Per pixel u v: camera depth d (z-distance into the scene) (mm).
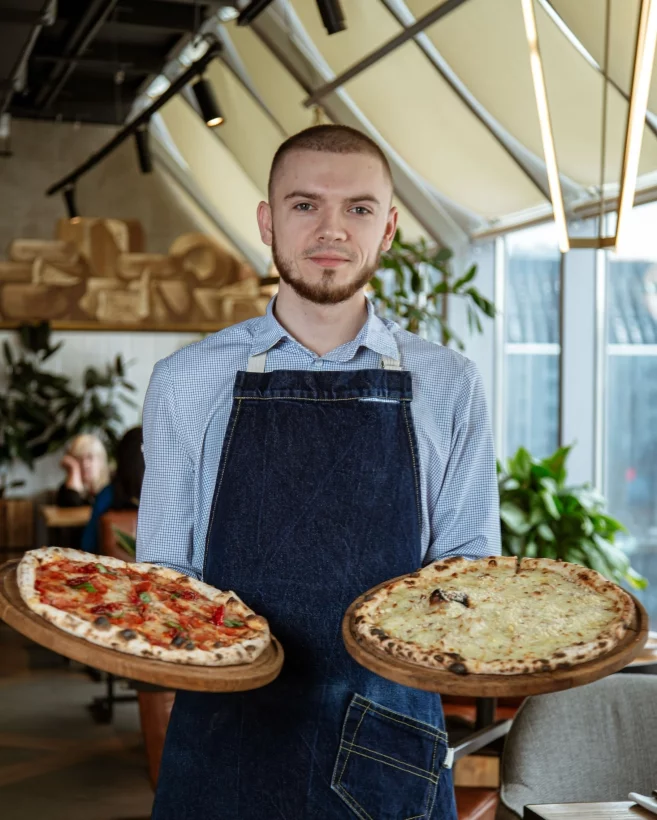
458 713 3510
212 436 1800
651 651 3164
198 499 1816
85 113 8383
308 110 6105
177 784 1713
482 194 5684
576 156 4609
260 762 1684
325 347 1809
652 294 4656
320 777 1678
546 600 1630
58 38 6543
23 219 8773
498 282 6180
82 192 8852
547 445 5668
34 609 1419
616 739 2273
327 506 1724
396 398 1766
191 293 9047
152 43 6699
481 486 1825
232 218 8719
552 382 5586
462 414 1817
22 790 4109
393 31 4992
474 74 4773
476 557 1806
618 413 5008
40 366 8844
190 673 1377
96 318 8914
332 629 1699
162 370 1816
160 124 8320
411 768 1705
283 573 1710
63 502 7707
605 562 3842
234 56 6336
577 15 3779
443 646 1439
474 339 6188
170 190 8961
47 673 5992
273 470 1734
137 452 4891
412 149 5797
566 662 1362
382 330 1844
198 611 1607
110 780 4234
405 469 1750
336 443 1740
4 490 8664
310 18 5387
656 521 4801
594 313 5074
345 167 1651
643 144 4113
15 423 8586
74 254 8867
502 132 4996
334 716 1688
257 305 9117
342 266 1677
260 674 1426
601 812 1689
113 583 1652
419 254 5086
